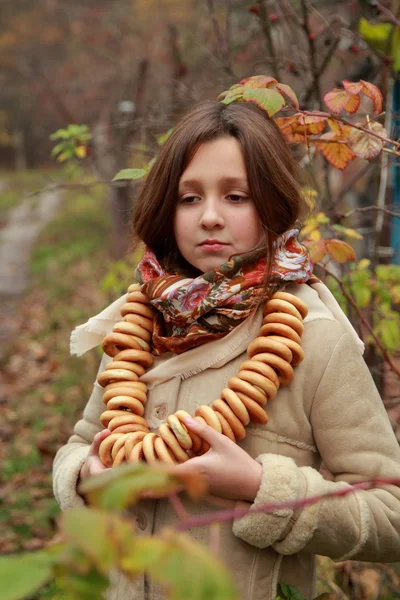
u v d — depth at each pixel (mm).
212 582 649
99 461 1528
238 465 1341
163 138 2309
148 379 1559
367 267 2916
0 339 8914
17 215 20531
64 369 6820
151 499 1502
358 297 2562
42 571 671
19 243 16547
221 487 1342
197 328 1492
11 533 3637
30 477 4348
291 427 1449
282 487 1332
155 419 1528
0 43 19953
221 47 3559
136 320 1621
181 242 1572
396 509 1429
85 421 1793
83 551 690
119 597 1521
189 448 1387
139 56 10133
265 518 1330
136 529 1521
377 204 2711
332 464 1468
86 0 15469
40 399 5973
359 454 1438
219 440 1353
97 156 3871
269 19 3168
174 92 4305
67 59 16891
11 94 25094
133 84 7441
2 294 11820
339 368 1460
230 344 1486
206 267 1538
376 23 3012
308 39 2924
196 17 9008
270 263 1459
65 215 17234
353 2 3051
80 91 14664
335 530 1361
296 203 1568
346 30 3139
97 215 15852
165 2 11625
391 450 1461
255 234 1521
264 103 1569
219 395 1486
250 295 1457
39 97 16141
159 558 669
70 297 10281
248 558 1437
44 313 9812
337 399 1448
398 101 3143
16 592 648
